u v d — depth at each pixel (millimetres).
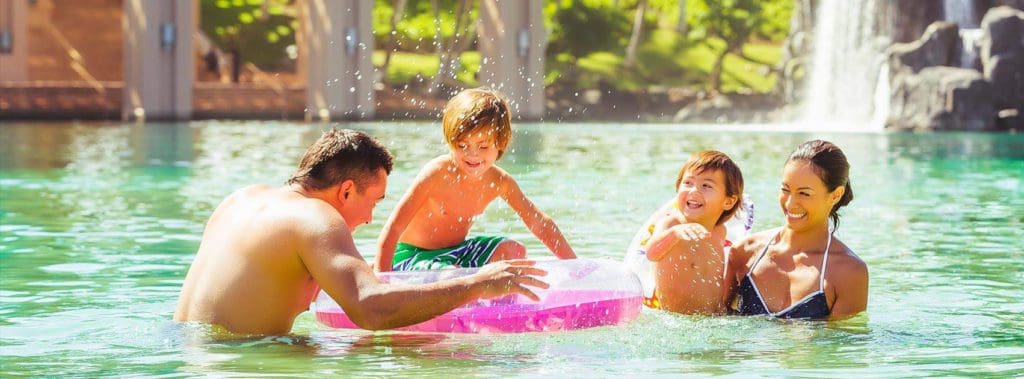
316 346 6688
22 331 7180
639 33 80062
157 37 51625
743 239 8414
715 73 76562
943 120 40438
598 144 31484
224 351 6531
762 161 24625
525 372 6000
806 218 7977
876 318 7727
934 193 17844
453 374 5953
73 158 25344
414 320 6676
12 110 51625
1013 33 40719
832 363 6262
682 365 6203
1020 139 34062
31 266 10188
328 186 7195
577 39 81562
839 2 50406
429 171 8641
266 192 7449
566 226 13266
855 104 49125
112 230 12898
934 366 6180
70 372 6039
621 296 7512
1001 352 6578
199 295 7180
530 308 7168
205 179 20172
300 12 58000
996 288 9086
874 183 19719
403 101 60094
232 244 7141
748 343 6859
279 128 42031
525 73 55125
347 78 52688
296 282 6992
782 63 62719
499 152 8633
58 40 65500
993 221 14047
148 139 33688
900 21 48531
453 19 78562
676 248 8008
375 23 79312
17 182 19422
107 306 8156
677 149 29219
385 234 8492
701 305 7957
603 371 6039
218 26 76688
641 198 16734
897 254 11164
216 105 54531
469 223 8820
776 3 80688
